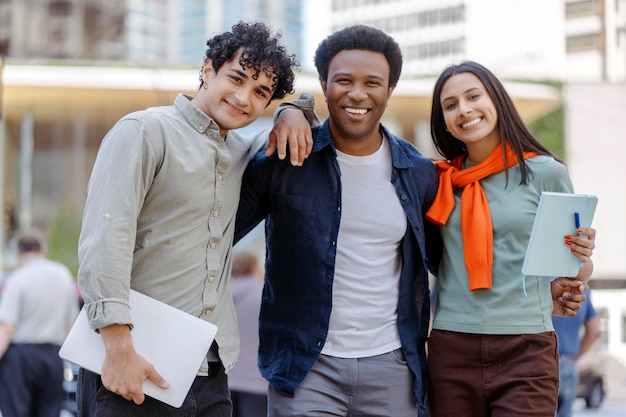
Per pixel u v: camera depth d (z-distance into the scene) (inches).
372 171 123.0
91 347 97.5
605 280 683.4
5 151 496.7
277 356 120.6
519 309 119.6
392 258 122.3
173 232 103.0
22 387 248.1
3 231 496.1
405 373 120.8
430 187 126.9
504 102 125.6
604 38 1776.6
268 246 125.0
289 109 121.1
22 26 1296.8
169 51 1579.7
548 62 1798.7
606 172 653.9
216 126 106.7
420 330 124.2
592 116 642.2
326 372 118.0
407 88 414.3
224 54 106.7
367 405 119.4
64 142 501.4
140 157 100.3
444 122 132.5
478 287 119.6
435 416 124.2
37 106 444.1
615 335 602.5
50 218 518.6
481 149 127.5
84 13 1305.4
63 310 256.1
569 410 202.8
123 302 95.7
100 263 95.4
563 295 126.0
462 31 2188.7
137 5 1510.8
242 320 211.2
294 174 121.4
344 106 118.8
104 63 403.9
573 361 203.0
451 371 122.0
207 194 105.1
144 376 96.3
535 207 121.5
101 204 97.6
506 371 119.9
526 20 1873.8
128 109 431.5
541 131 637.9
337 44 120.2
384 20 2383.1
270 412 121.0
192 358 99.0
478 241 120.6
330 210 120.2
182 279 103.0
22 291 249.3
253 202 123.4
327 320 118.0
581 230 114.4
